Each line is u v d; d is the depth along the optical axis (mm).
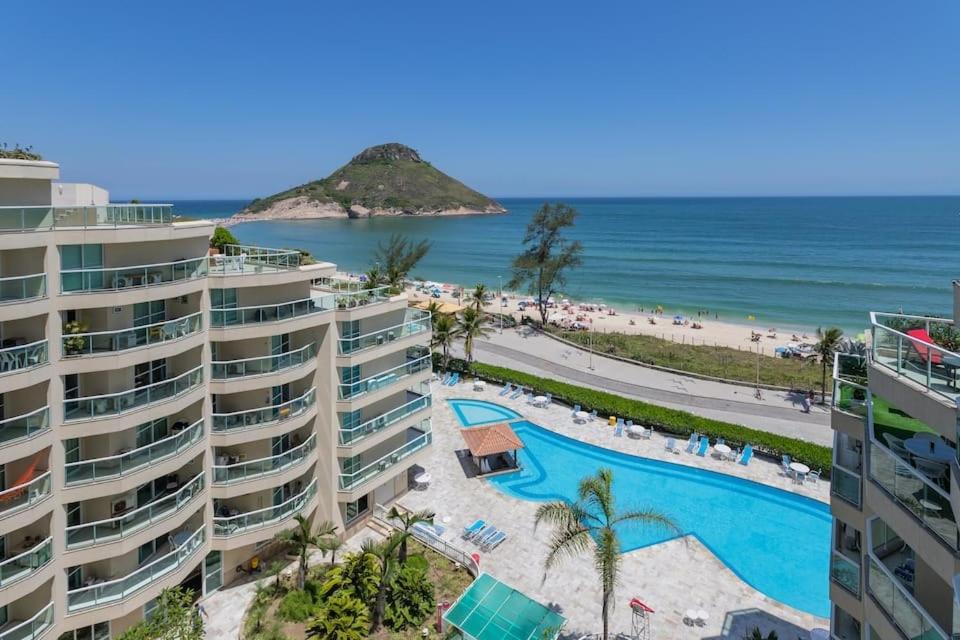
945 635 11906
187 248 23844
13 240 18062
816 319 96688
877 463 14547
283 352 27719
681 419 45438
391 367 32969
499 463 40531
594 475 39281
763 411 51875
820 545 31844
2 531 18297
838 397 18078
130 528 21844
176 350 22625
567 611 26203
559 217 82188
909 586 14711
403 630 24531
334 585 26281
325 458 29359
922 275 131750
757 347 77812
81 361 20000
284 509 27422
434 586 27453
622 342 76062
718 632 25031
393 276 72812
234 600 26516
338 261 159375
